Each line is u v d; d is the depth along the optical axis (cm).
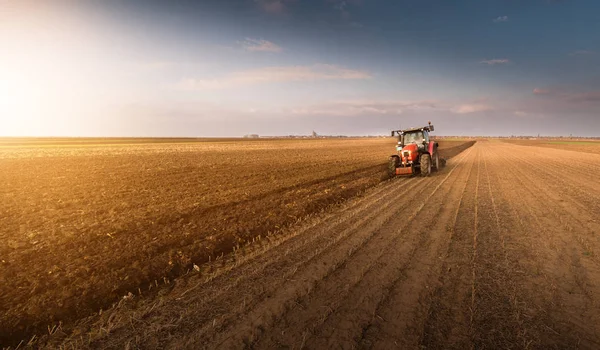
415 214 684
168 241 522
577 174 1341
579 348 252
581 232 539
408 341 266
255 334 285
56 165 1767
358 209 755
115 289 376
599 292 338
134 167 1666
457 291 348
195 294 368
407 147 1302
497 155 2781
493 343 260
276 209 741
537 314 300
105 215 688
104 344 285
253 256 479
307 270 417
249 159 2234
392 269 409
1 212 726
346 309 319
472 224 600
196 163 1908
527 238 515
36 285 375
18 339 299
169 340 283
